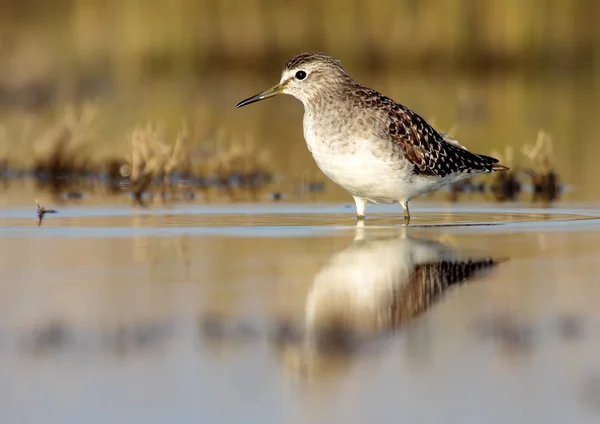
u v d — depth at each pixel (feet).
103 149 71.51
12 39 116.26
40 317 28.91
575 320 28.43
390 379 23.90
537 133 77.71
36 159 67.92
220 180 64.28
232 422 21.54
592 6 118.52
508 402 22.52
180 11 119.03
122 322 28.45
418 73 116.16
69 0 131.75
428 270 34.83
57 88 101.60
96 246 39.88
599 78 115.14
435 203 54.24
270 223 46.26
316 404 22.50
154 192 59.31
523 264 35.96
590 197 56.13
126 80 110.93
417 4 117.29
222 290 32.04
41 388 23.39
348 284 32.81
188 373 24.40
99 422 21.52
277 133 82.94
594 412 21.97
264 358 25.38
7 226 45.16
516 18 116.67
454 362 25.00
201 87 109.09
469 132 77.97
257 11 118.52
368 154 44.11
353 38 116.98
